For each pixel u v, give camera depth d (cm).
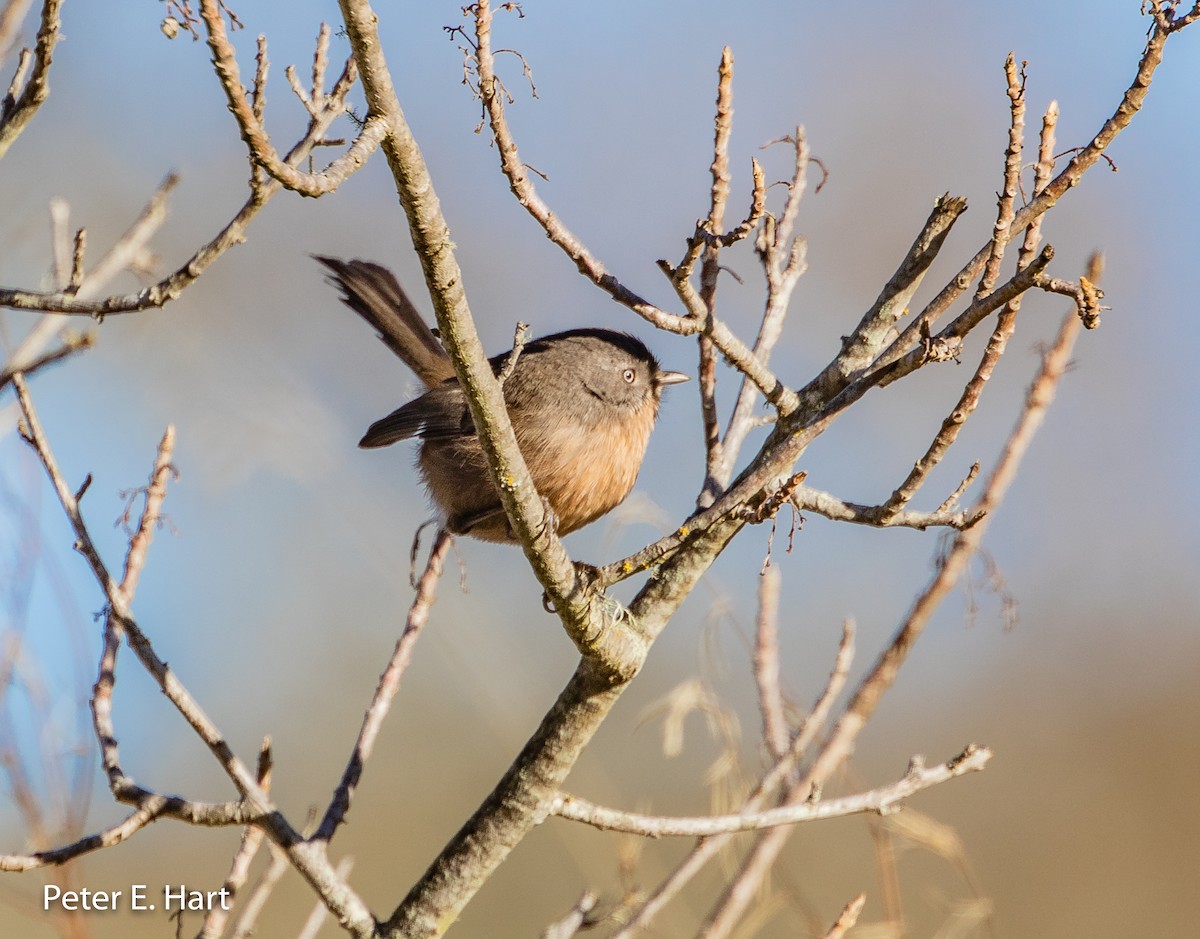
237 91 455
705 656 850
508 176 600
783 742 818
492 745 1594
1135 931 1483
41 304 595
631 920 744
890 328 723
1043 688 1628
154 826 1438
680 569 730
